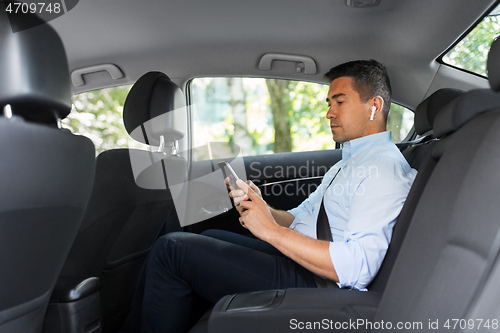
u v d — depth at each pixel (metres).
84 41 1.83
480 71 1.82
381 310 0.78
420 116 1.49
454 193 0.65
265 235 1.19
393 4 1.68
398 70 1.96
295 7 1.75
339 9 1.74
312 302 0.90
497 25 1.66
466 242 0.60
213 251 1.30
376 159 1.24
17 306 0.65
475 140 0.65
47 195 0.62
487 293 0.57
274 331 0.86
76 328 0.88
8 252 0.58
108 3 1.64
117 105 2.01
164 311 1.34
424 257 0.68
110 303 1.34
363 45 1.94
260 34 1.92
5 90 0.54
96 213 1.08
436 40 1.77
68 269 1.11
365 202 1.15
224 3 1.72
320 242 1.12
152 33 1.86
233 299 0.98
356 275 1.08
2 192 0.54
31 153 0.57
